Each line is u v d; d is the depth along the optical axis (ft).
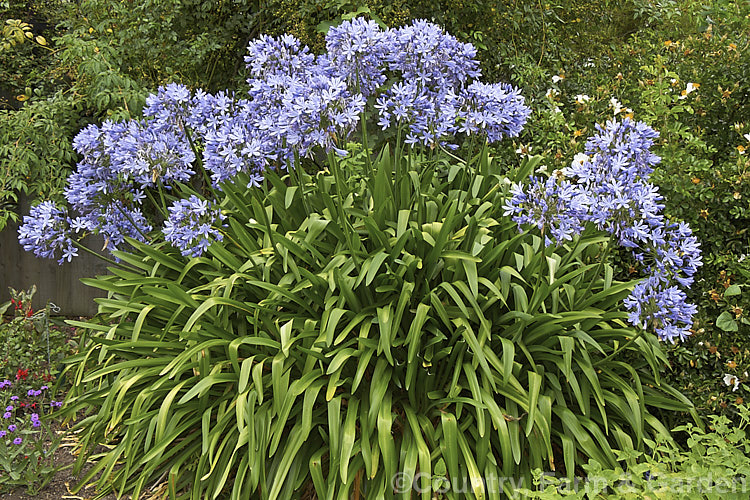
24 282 22.61
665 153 13.07
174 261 12.84
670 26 18.11
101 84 18.52
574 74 19.10
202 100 12.02
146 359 11.27
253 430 9.52
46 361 16.76
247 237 12.07
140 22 20.35
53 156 20.17
